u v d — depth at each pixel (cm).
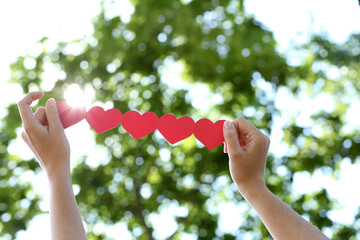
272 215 131
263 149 141
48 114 137
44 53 1086
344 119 1087
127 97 1073
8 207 1028
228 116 1074
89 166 1033
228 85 1058
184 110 1063
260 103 1059
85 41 1100
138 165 1028
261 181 138
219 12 1077
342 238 953
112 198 999
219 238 962
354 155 1020
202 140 176
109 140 1042
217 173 1002
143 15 1052
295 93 1081
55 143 133
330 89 1105
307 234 124
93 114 172
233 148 140
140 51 1061
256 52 1017
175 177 1024
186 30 1032
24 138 138
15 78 1067
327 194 994
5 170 1050
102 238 972
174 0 1064
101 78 1061
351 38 1070
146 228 948
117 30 1076
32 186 1057
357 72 1073
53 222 121
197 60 1004
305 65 1086
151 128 182
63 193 127
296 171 1020
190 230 973
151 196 1011
